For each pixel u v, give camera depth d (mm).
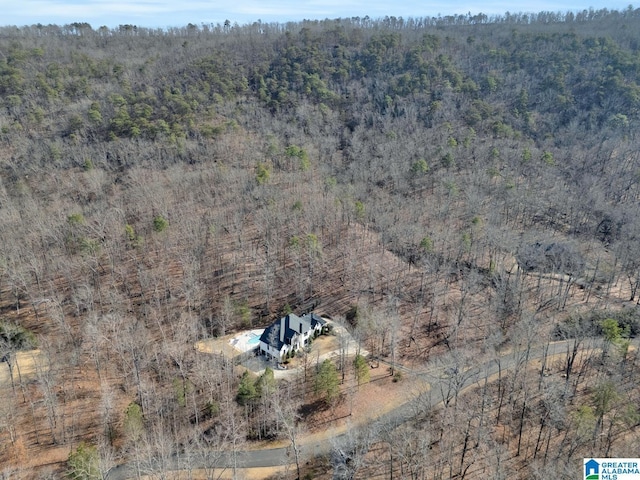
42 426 73125
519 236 126688
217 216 123875
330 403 78562
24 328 92000
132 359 82750
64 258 108375
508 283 103812
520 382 80562
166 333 93625
